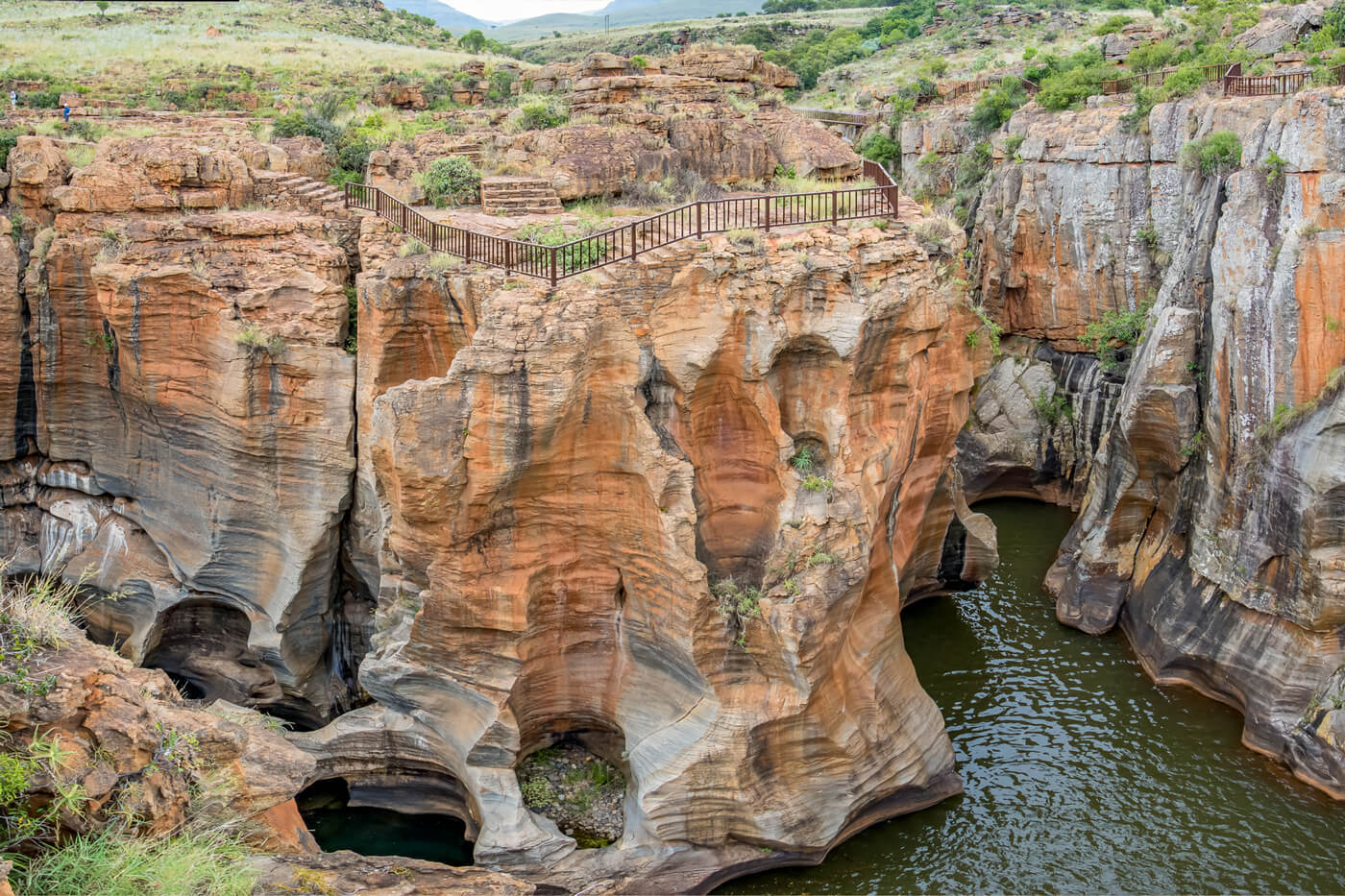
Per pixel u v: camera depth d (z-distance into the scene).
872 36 97.81
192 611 28.31
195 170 28.77
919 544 31.70
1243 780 25.41
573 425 21.69
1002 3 94.12
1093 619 32.44
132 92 53.44
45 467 29.55
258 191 29.66
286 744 14.41
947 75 67.44
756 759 22.14
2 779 10.51
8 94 49.78
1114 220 40.44
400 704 23.89
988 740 26.84
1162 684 29.55
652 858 21.94
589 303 21.62
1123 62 52.69
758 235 23.83
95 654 12.13
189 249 26.58
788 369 23.75
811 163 34.16
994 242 44.56
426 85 50.31
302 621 26.67
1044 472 42.09
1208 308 31.33
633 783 23.17
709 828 22.11
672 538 21.73
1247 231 29.42
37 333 28.38
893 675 24.62
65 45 66.75
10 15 80.50
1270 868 22.52
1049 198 42.34
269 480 26.16
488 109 39.06
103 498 29.30
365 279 25.27
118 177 28.14
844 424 23.25
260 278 26.22
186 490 27.34
